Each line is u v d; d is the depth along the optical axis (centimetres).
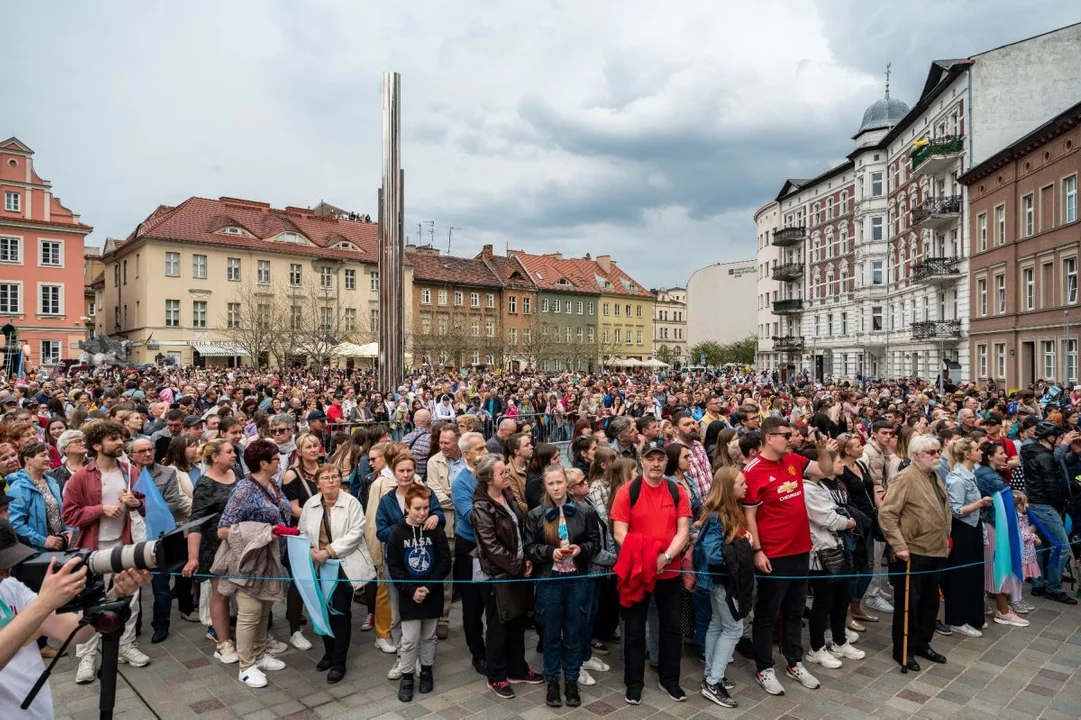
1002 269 3188
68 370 3262
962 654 636
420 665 559
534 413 2128
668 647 547
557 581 530
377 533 568
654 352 9988
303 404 1667
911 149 4291
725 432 673
